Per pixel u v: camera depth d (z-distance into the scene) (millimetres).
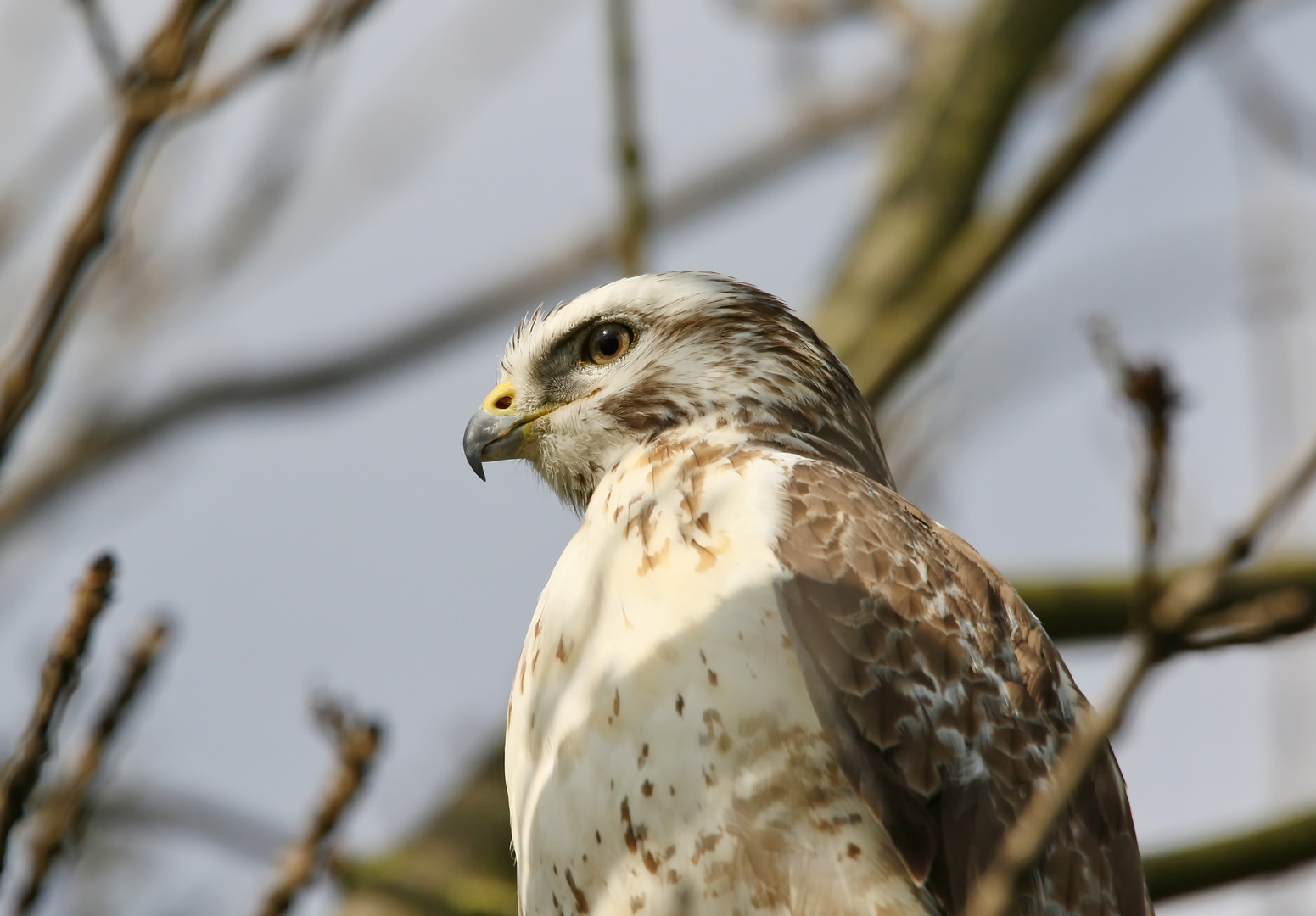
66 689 7664
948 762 7523
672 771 7473
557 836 7801
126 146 7828
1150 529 6320
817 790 7387
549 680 8000
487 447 9844
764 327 9484
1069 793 5945
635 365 9578
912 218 14922
